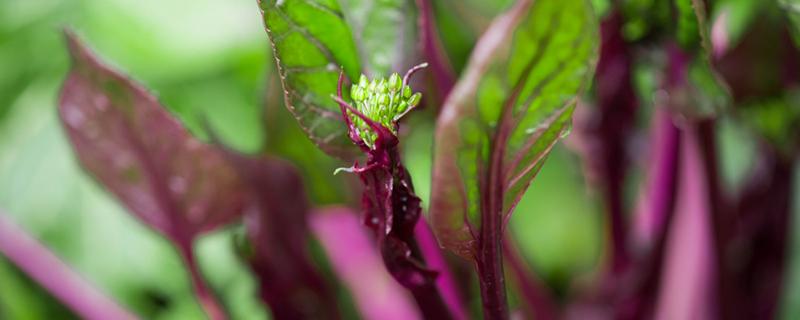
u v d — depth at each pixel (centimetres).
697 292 53
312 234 53
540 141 33
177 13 76
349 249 56
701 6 38
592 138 51
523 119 32
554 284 74
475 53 31
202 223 47
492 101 31
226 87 78
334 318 50
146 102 45
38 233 71
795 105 49
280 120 50
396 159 34
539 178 77
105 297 55
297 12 35
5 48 79
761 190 54
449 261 49
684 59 42
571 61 31
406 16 39
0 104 78
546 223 75
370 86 34
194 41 76
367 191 35
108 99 45
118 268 69
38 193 73
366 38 37
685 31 41
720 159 50
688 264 53
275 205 48
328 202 52
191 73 77
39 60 79
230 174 47
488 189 33
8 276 61
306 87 35
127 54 76
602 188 53
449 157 32
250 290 64
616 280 54
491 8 64
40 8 79
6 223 55
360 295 57
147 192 47
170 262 68
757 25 46
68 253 70
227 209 47
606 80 47
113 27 76
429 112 47
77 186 72
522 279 52
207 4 77
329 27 36
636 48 45
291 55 35
